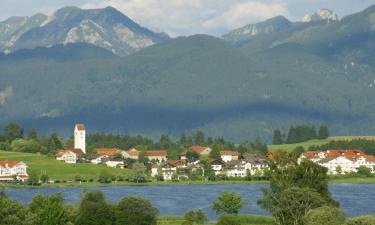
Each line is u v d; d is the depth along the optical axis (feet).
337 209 634.84
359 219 599.98
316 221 620.49
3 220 599.98
